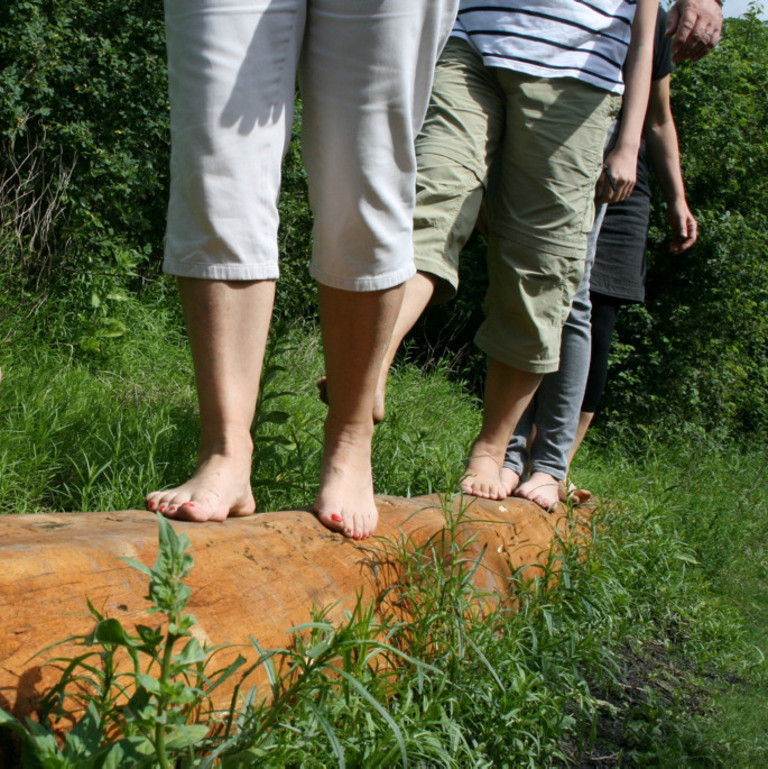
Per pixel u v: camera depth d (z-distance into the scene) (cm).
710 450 881
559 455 340
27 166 650
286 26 186
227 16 180
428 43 195
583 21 292
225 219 183
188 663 109
